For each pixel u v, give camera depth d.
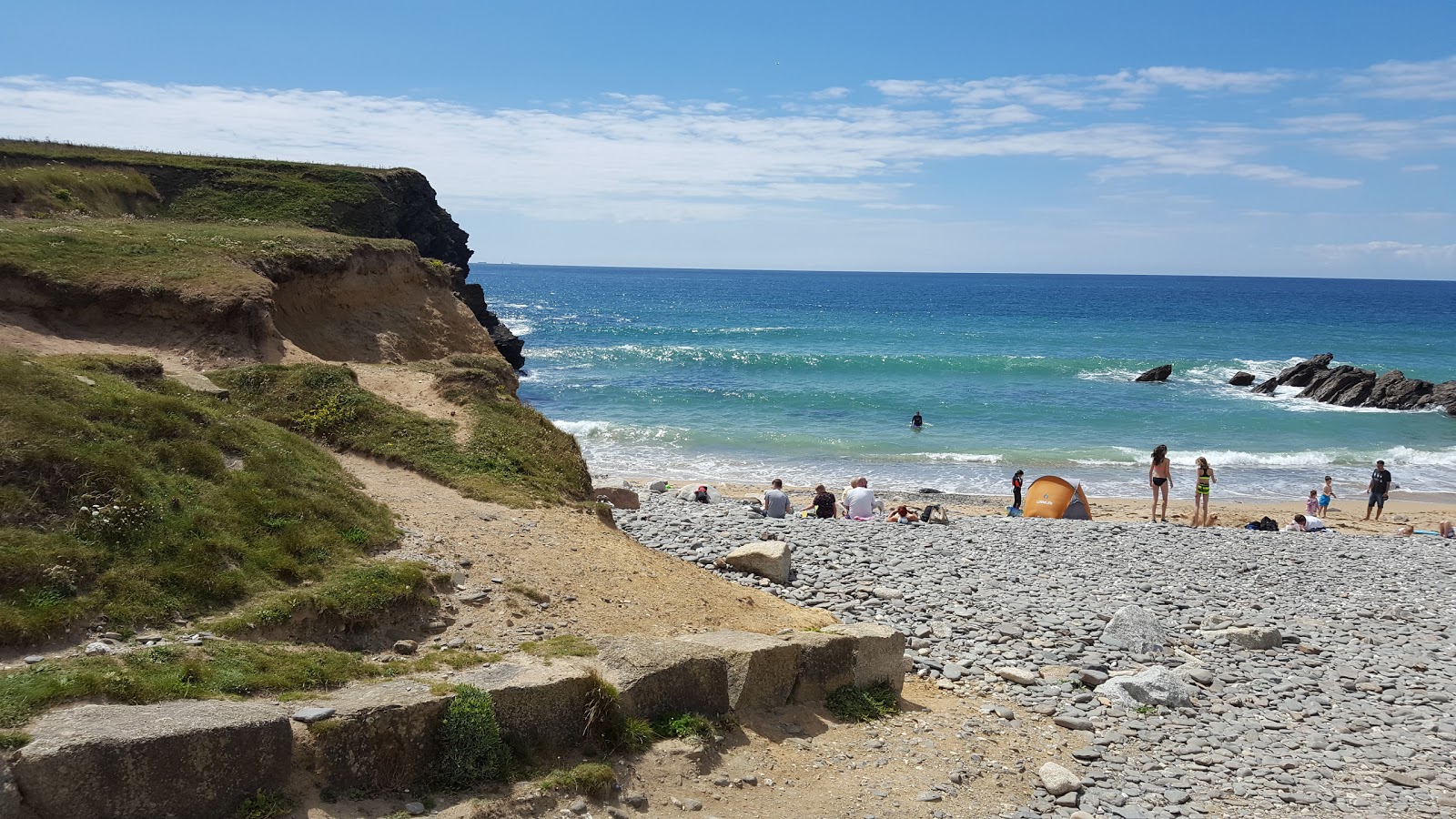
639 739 8.11
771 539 17.78
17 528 8.18
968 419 43.88
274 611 8.52
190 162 45.47
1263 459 37.47
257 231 24.25
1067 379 57.44
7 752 5.57
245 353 16.88
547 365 61.03
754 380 54.78
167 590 8.38
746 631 11.08
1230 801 8.98
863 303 152.25
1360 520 28.33
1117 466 35.78
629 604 11.13
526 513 13.48
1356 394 50.00
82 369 12.52
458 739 7.13
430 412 16.38
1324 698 11.62
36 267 17.02
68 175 34.84
